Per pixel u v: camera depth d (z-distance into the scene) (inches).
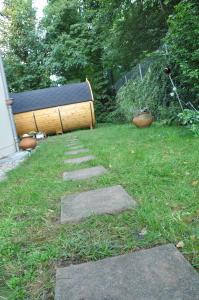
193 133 230.1
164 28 455.5
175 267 64.2
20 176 185.5
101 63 719.1
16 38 829.2
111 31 504.7
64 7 752.3
